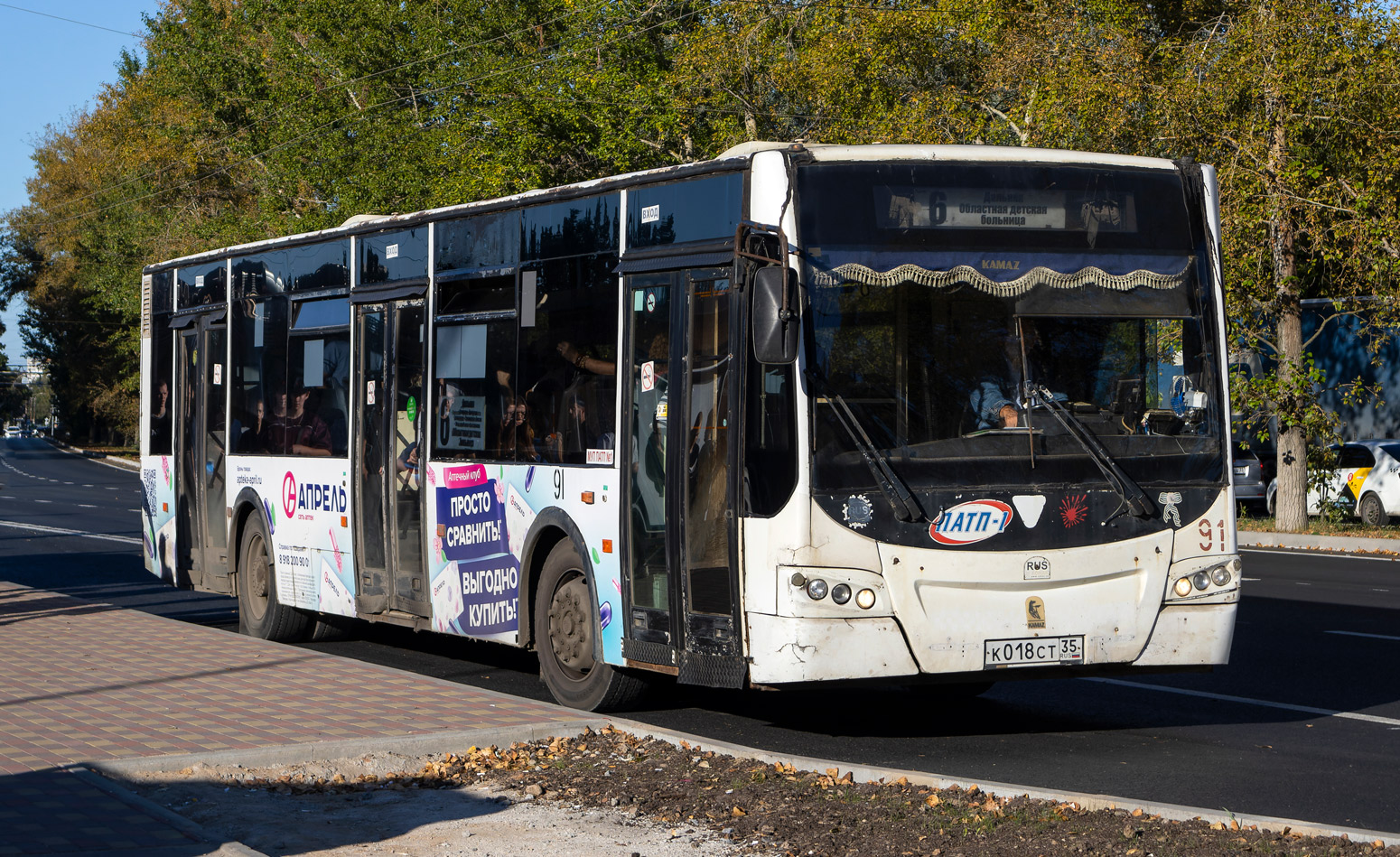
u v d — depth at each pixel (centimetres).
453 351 1116
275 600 1380
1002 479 805
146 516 1698
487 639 1066
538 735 843
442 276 1137
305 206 5091
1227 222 2455
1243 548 2453
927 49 3212
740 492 807
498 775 771
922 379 803
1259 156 2483
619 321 930
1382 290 2500
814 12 3412
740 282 816
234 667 1066
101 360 9825
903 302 806
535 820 681
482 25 4259
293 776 762
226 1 5562
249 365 1444
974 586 798
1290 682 1108
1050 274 833
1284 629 1392
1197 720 959
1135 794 742
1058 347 827
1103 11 2664
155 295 1686
